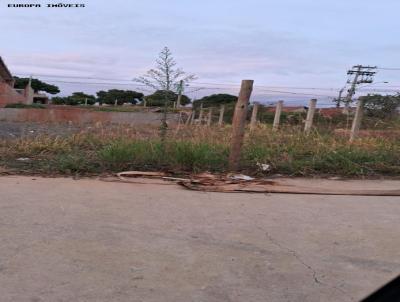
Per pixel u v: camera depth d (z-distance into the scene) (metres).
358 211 5.48
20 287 3.21
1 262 3.60
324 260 3.90
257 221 4.93
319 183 7.14
